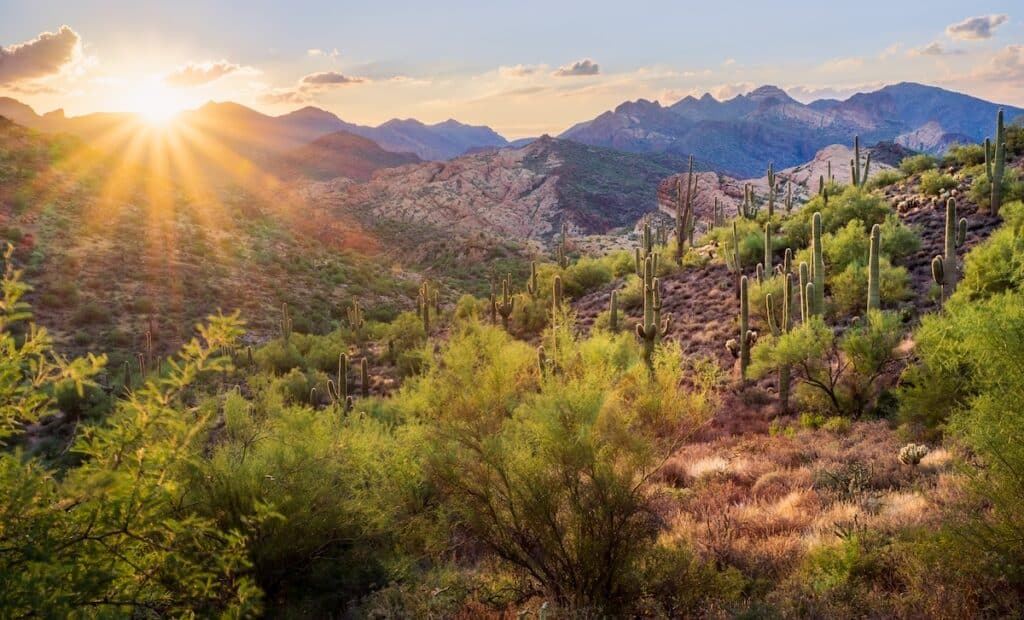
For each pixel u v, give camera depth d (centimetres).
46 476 306
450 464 670
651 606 577
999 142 2861
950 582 524
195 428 355
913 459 1003
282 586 692
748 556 692
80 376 328
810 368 1727
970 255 1864
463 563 774
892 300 2291
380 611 612
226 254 8200
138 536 318
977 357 643
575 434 611
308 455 739
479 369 1052
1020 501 514
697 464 1220
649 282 1875
